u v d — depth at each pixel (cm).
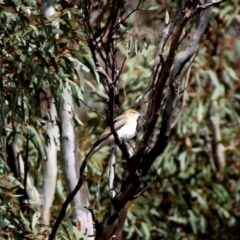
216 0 992
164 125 937
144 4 1080
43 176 1367
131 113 1181
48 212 1352
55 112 1324
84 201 1280
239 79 1941
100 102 1705
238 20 1839
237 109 1952
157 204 1778
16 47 1105
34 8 1145
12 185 1150
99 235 1016
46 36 1101
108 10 1354
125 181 985
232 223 1848
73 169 1293
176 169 1833
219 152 1902
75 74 1218
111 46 1000
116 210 1000
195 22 989
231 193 1897
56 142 1187
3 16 1097
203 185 1839
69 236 1120
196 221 1789
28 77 1105
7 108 1138
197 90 1820
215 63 1864
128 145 1162
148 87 1094
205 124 1909
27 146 1213
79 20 1180
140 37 1076
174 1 1430
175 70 943
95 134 1702
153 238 1764
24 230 1127
